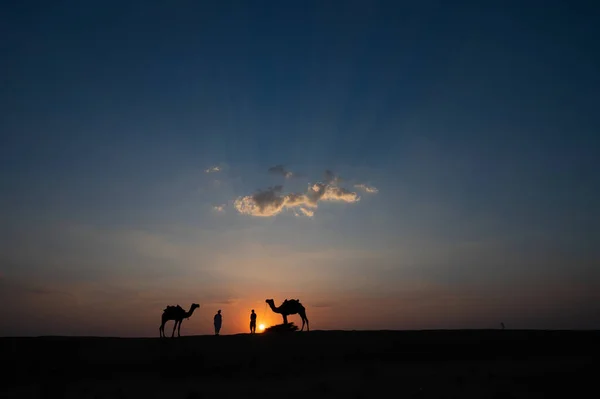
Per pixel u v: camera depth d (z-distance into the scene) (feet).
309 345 102.32
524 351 101.24
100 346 100.42
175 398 67.67
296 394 68.49
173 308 112.78
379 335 110.83
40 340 104.73
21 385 78.02
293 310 120.57
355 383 74.38
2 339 105.50
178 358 92.73
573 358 93.66
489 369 83.56
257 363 90.22
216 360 91.91
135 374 84.28
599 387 70.03
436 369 84.33
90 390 74.02
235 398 66.85
